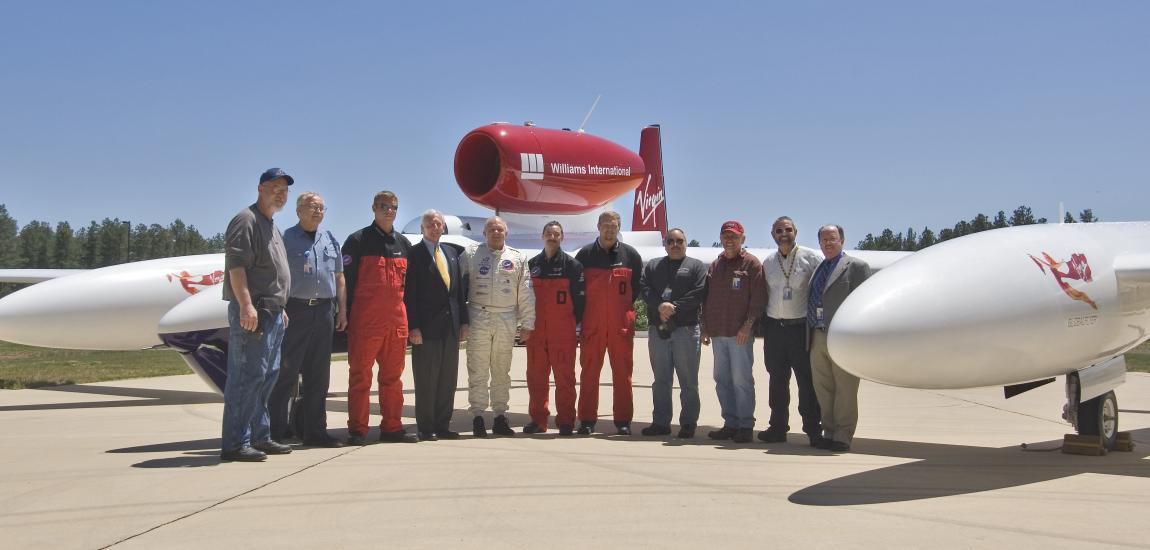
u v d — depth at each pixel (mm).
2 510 3889
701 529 3596
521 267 6703
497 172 10195
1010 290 4992
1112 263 5625
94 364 16266
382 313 6156
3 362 16922
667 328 6730
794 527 3637
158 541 3355
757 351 21172
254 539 3395
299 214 5957
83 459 5352
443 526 3633
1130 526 3666
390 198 6191
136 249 107250
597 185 10828
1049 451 6117
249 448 5332
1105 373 6000
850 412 6074
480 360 6680
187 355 8141
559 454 5680
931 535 3498
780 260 6512
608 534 3508
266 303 5316
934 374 4910
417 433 6535
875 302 4828
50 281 9414
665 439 6652
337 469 5000
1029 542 3385
